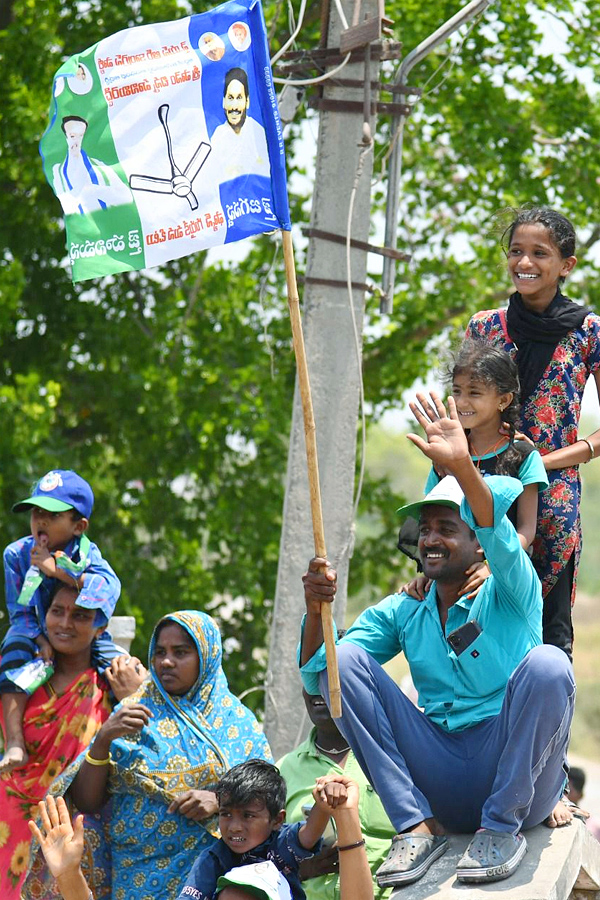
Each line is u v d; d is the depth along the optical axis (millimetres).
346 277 9633
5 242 18297
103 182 6770
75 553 7828
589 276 20078
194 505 19516
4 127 17484
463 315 20172
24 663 7613
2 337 18812
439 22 18203
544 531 7324
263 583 19031
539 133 19578
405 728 6605
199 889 6238
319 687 6789
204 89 6785
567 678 6148
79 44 18203
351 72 9562
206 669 7121
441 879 6230
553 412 7414
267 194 6754
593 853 7031
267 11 16438
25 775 7539
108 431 19484
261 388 19250
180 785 6871
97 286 19344
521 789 6211
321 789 6148
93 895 6887
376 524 21172
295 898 6230
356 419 9617
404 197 20594
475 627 6512
